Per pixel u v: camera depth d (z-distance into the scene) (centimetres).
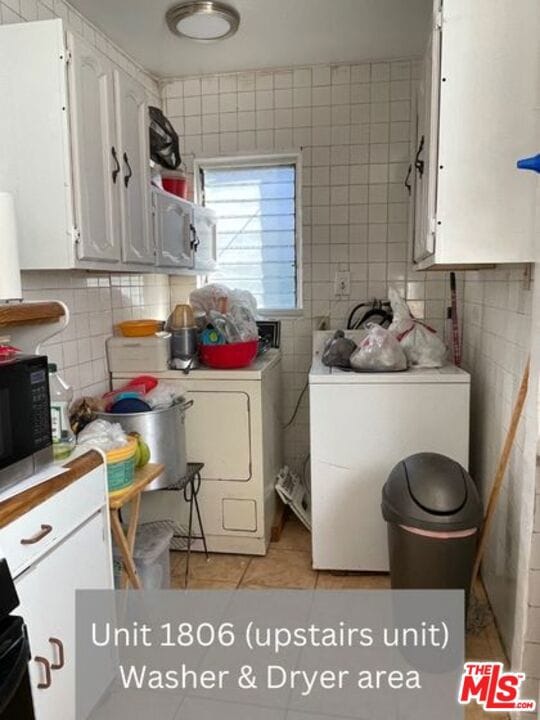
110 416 214
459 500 175
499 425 214
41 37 171
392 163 302
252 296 306
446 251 162
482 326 246
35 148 175
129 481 178
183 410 238
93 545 156
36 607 130
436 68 160
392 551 188
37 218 178
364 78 298
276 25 252
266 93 309
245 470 260
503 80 155
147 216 236
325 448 236
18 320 143
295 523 300
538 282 150
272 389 285
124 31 255
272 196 326
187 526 266
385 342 237
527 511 157
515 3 152
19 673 107
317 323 319
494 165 158
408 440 231
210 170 330
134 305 288
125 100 213
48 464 145
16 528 122
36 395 140
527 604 155
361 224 310
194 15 234
